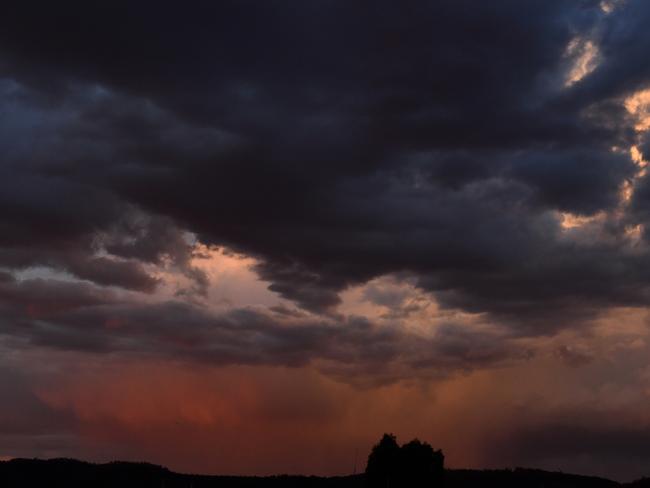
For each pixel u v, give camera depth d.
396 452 69.81
